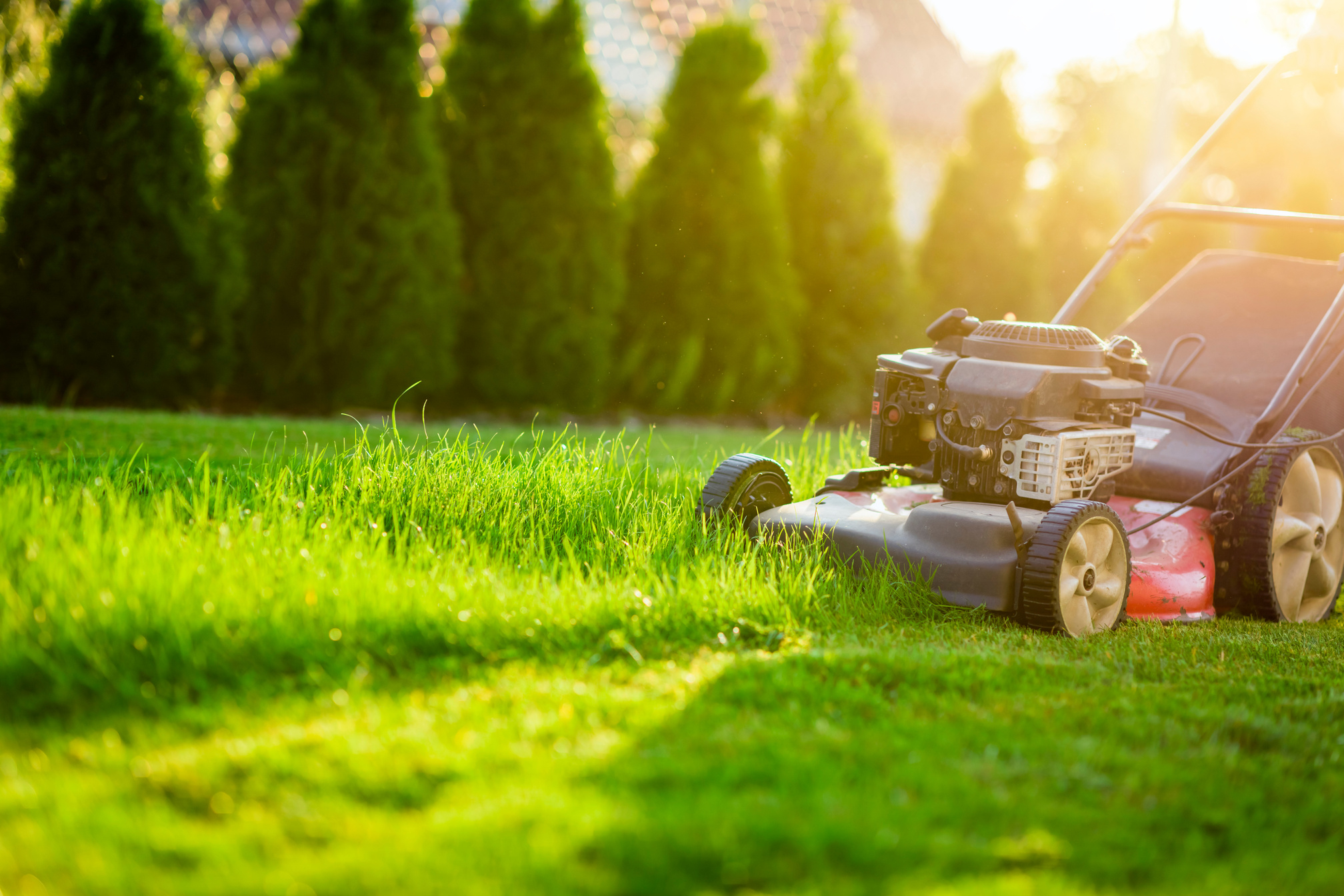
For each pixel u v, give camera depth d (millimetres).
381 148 8680
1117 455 4305
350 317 8703
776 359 10688
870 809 2043
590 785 2139
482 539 4188
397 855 1833
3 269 7961
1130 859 1967
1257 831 2154
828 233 11305
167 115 8078
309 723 2412
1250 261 5656
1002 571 3850
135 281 8055
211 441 6336
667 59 16719
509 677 2818
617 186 10672
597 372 9836
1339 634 4422
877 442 4496
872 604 3885
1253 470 4590
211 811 2012
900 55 22812
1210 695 3107
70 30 7883
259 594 3025
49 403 8086
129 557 3021
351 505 4262
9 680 2486
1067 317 5375
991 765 2326
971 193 12805
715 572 3865
